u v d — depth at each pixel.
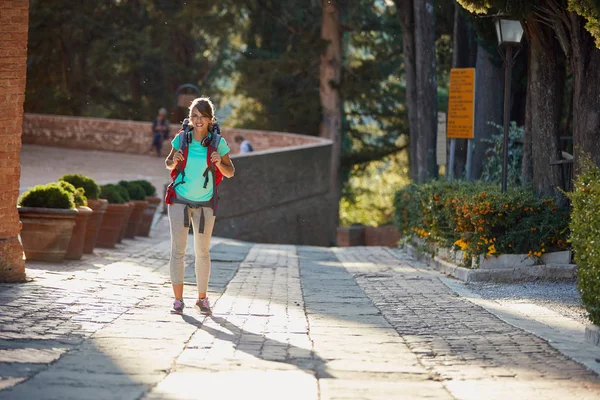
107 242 23.62
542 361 9.51
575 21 17.67
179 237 12.47
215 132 12.60
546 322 12.52
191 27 74.69
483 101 30.05
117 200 23.92
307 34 65.06
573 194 11.67
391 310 13.90
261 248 30.34
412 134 34.12
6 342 9.42
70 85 77.56
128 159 61.75
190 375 8.23
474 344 10.57
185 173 12.44
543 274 18.47
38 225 17.83
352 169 69.81
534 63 19.86
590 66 17.73
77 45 76.56
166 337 10.33
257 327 11.58
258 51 68.31
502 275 18.41
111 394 7.29
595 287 10.59
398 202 29.91
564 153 20.83
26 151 62.75
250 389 7.72
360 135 70.19
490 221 18.72
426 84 32.56
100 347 9.46
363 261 25.39
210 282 17.66
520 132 26.67
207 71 82.44
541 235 18.72
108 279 16.00
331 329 11.67
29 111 77.69
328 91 66.44
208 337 10.55
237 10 70.25
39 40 75.06
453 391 7.97
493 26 22.83
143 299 13.75
